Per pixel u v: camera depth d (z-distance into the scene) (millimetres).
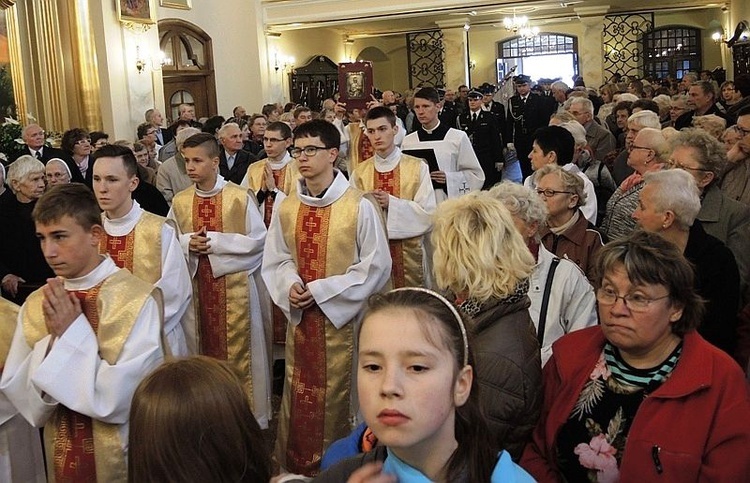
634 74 20750
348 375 3662
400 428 1181
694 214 2811
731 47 16594
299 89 17766
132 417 1511
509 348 1913
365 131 5453
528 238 2686
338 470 1395
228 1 15633
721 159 3389
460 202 2064
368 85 9148
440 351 1223
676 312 1928
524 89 12531
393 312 1251
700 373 1875
